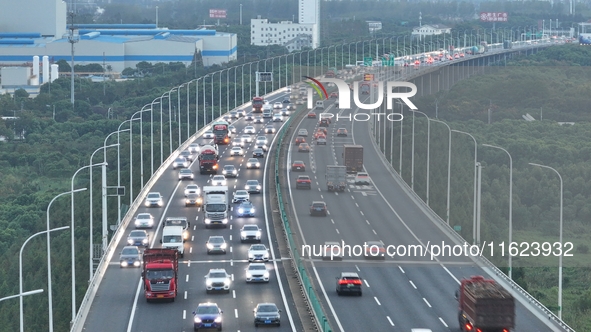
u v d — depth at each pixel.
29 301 131.12
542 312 95.12
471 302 81.38
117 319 91.06
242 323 88.75
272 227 139.62
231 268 113.56
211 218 138.25
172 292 96.81
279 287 104.00
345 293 101.44
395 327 88.06
